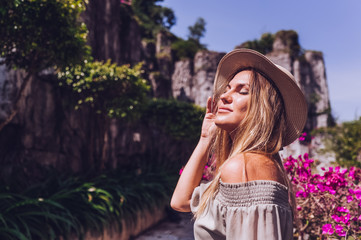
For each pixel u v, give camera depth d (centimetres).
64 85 722
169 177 843
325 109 2423
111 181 604
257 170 66
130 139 1076
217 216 69
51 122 711
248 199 63
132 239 552
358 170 269
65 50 468
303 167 260
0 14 405
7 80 610
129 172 791
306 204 240
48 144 700
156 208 652
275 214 61
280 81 76
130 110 719
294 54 2598
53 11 423
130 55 1573
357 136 769
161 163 1171
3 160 610
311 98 2467
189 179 92
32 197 456
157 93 2020
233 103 77
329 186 236
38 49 452
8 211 364
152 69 2166
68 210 402
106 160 888
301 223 230
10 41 448
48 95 707
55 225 391
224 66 90
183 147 1289
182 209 92
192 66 2322
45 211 393
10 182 533
